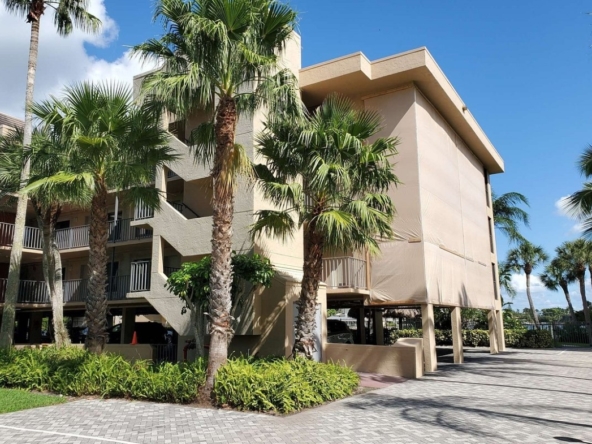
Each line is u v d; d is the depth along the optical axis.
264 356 14.07
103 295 11.82
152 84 9.65
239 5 9.38
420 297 16.17
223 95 10.09
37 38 15.48
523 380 13.59
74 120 11.45
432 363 15.70
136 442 6.80
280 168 12.23
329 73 17.45
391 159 17.36
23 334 25.56
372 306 19.16
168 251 19.20
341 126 11.62
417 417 8.51
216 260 9.84
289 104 10.52
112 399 10.09
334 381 10.49
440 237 18.31
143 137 12.18
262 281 12.96
